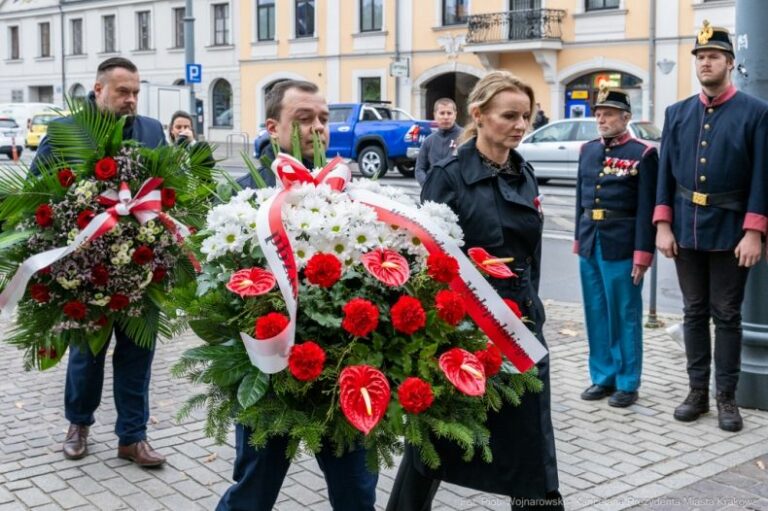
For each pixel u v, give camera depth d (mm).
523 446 3182
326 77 34438
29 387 5785
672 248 5121
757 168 4738
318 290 2547
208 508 3963
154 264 3520
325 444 2854
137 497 4066
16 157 5031
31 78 46000
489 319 2695
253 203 2781
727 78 4859
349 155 23031
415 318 2479
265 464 2881
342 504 2984
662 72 25781
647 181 5250
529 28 28766
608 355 5539
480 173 3252
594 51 28016
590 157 5516
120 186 3516
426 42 31656
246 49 36781
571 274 10367
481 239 3230
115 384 4395
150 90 22859
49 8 44469
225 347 2596
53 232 3484
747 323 5391
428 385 2418
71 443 4520
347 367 2443
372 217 2619
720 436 4906
